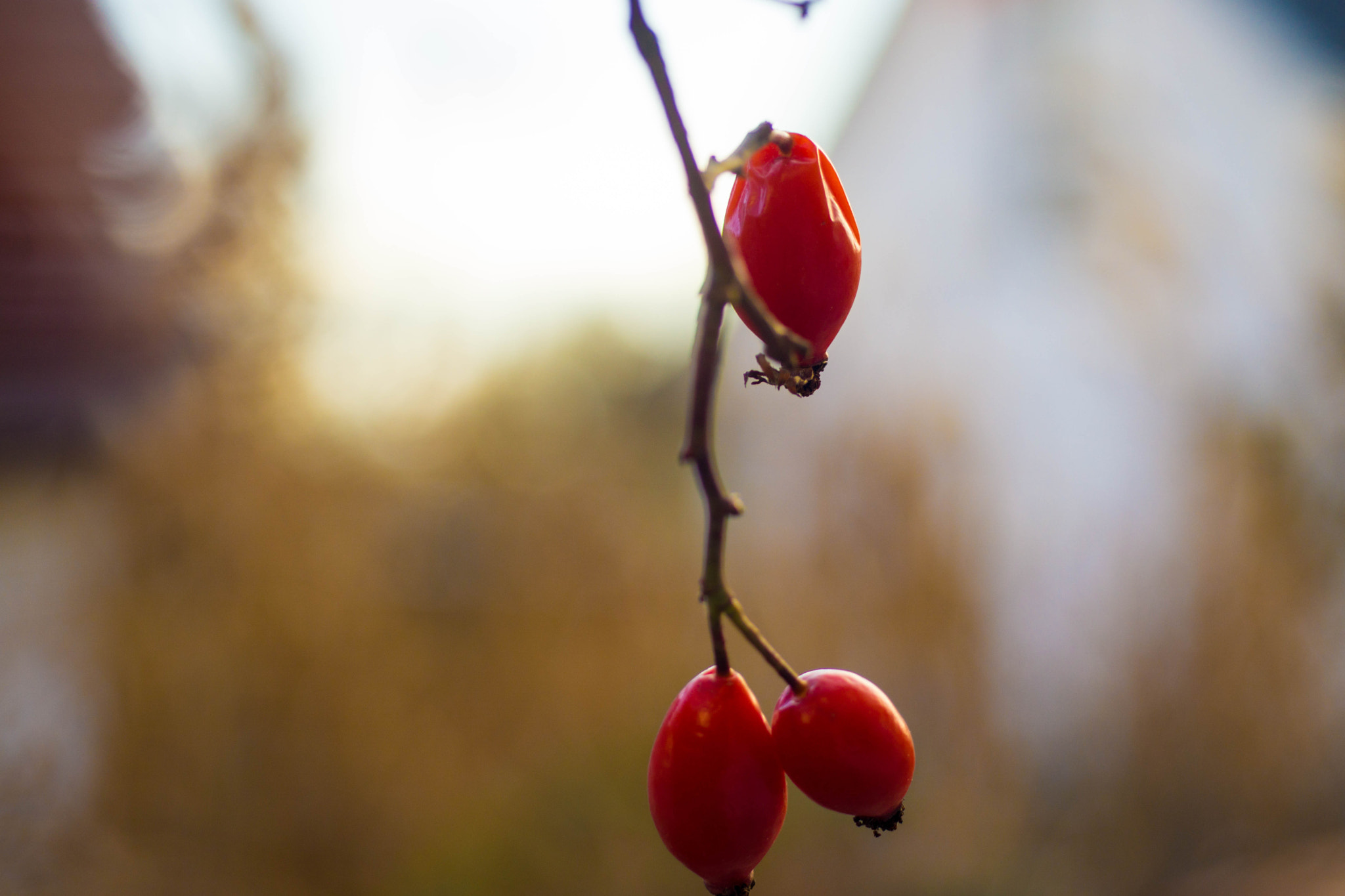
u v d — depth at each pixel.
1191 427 0.76
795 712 0.19
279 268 0.69
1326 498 0.73
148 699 0.62
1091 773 0.74
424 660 0.71
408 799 0.65
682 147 0.18
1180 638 0.73
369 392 0.76
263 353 0.69
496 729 0.71
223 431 0.67
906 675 0.72
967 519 0.76
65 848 0.58
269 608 0.65
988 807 0.68
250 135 0.68
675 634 0.77
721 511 0.19
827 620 0.74
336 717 0.65
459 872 0.59
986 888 0.60
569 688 0.73
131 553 0.64
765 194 0.19
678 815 0.19
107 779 0.61
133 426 0.67
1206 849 0.69
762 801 0.19
